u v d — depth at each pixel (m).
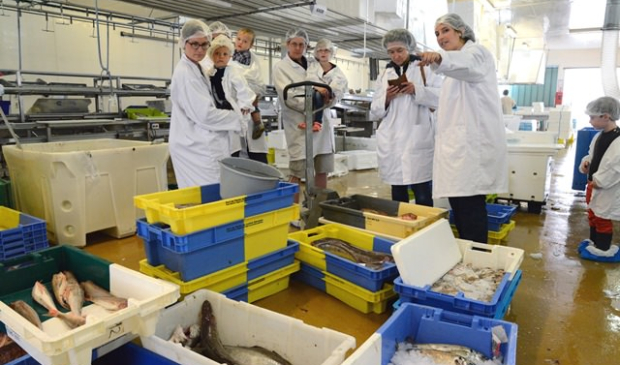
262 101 5.37
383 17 4.41
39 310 1.58
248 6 3.77
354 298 2.06
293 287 2.31
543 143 4.09
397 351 1.46
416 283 1.80
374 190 5.05
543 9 6.80
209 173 2.52
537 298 2.21
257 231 2.07
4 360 1.39
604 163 2.62
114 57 5.84
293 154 3.49
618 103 2.72
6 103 3.64
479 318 1.45
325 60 3.53
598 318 2.00
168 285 1.40
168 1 3.61
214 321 1.64
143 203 1.98
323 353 1.41
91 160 2.91
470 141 2.28
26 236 2.42
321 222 2.76
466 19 5.46
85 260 1.75
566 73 13.08
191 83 2.38
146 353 1.32
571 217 3.91
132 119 4.17
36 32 5.09
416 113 2.85
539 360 1.67
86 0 5.34
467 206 2.38
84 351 1.14
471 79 2.18
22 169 3.06
